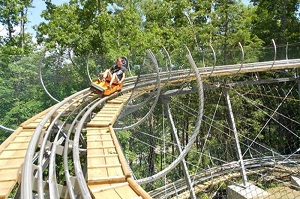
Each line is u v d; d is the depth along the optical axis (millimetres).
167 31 28844
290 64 18531
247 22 29641
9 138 5766
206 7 31672
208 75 16312
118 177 4047
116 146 5477
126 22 18594
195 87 17484
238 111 26016
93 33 17156
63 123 6910
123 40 19656
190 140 6672
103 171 4309
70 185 3643
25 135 6172
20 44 20312
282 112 29062
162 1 30859
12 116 12023
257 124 25594
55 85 13281
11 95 12195
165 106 16688
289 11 30375
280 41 29266
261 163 20641
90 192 3727
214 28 28031
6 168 4395
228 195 18047
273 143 28891
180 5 30234
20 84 12477
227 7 28781
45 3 20438
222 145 25859
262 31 30281
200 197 18422
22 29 20344
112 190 3727
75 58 14055
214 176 18781
